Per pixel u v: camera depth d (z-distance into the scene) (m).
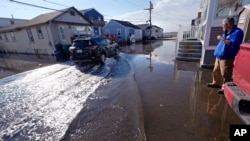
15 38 16.94
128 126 2.77
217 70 4.01
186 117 2.86
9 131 2.85
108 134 2.59
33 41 14.99
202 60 6.30
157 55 10.67
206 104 3.30
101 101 3.90
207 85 4.31
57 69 7.93
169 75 5.62
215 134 2.36
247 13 3.71
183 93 3.94
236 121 2.65
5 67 9.66
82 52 7.84
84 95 4.34
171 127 2.60
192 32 13.02
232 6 5.47
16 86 5.45
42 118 3.24
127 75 6.15
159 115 3.00
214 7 5.48
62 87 5.11
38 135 2.69
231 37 3.14
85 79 5.92
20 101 4.15
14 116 3.38
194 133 2.41
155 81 5.05
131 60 9.43
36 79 6.21
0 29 18.92
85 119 3.10
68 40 14.66
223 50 3.33
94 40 8.30
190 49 8.05
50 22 12.68
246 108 2.06
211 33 5.79
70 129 2.80
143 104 3.49
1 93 4.83
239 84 2.41
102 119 3.06
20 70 8.42
